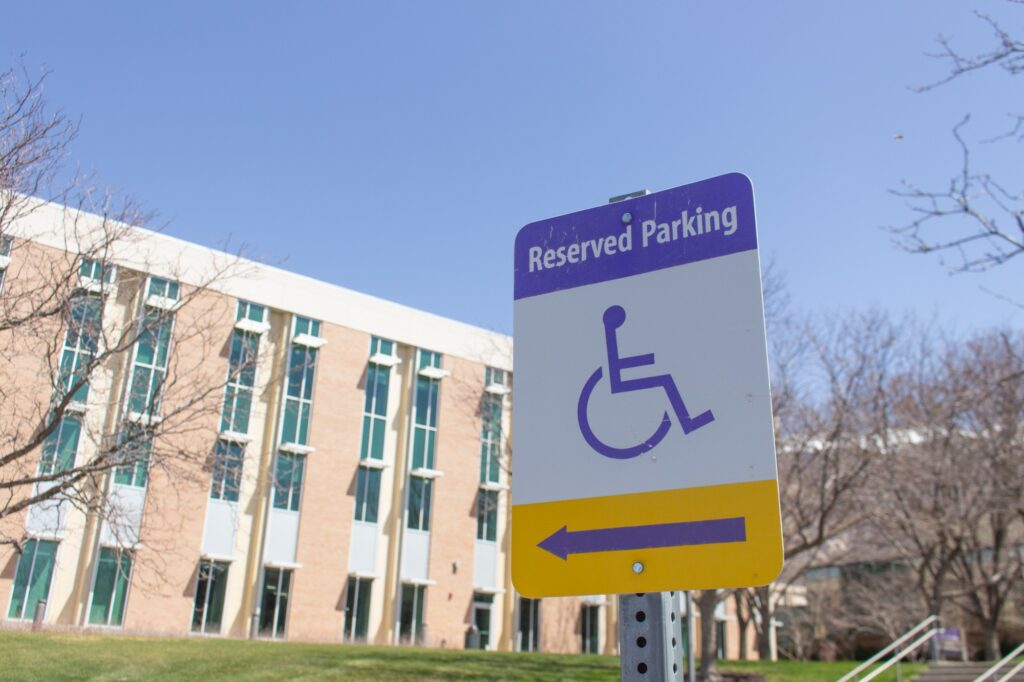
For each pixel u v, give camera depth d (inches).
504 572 1589.6
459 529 1550.2
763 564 91.5
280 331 1435.8
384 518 1488.7
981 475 899.4
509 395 1518.2
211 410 653.9
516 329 115.1
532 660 875.4
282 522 1362.0
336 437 1451.8
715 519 95.2
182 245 1204.5
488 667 788.6
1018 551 1088.8
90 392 740.0
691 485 97.7
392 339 1561.3
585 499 103.1
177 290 746.8
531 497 106.5
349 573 1417.3
